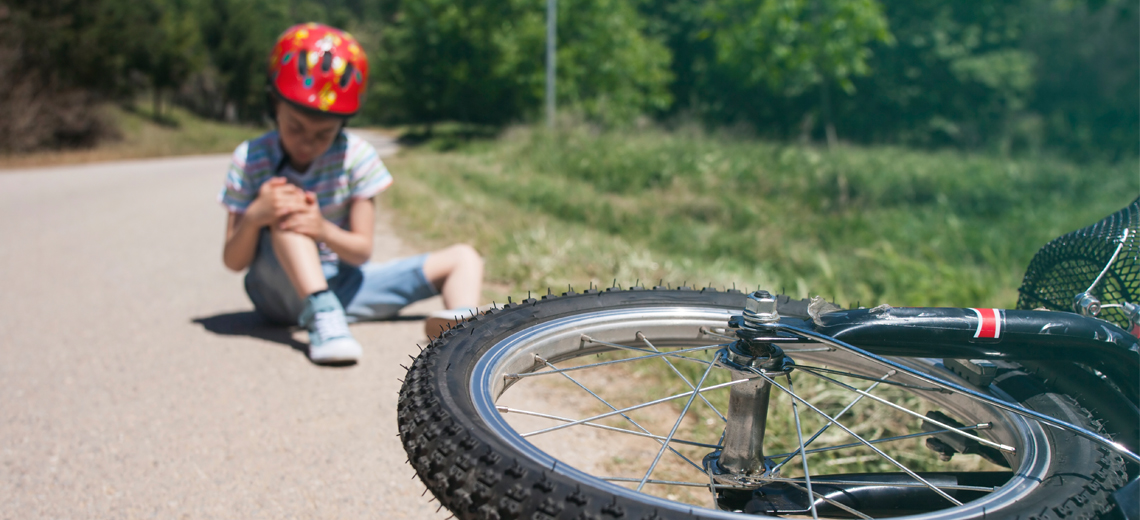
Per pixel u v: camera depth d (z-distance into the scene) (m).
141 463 1.96
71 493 1.80
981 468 1.99
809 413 2.27
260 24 41.88
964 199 8.26
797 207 7.68
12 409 2.29
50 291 3.81
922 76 25.86
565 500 0.83
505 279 4.02
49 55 16.59
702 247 5.29
